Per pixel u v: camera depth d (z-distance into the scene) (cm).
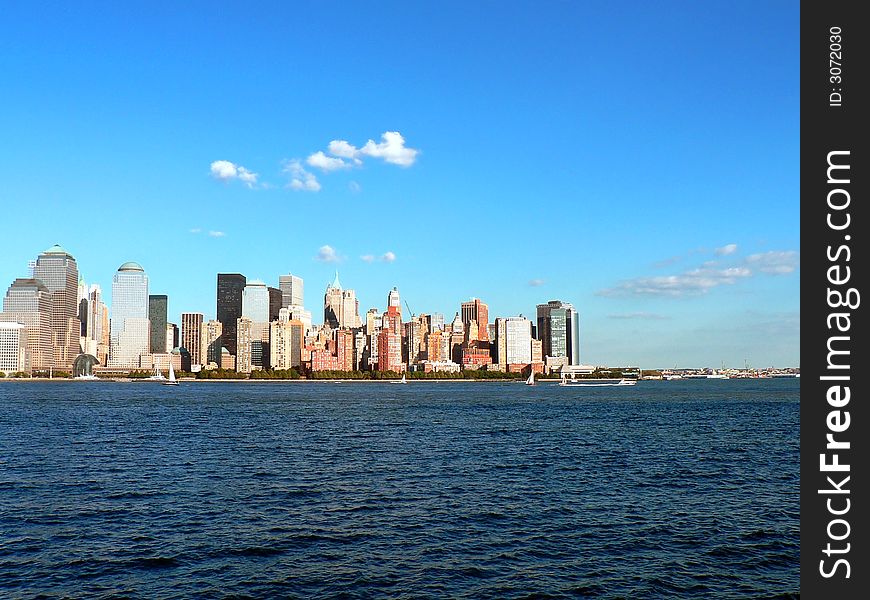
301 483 7706
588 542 5297
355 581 4419
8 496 6906
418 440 12369
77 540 5284
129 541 5259
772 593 4297
